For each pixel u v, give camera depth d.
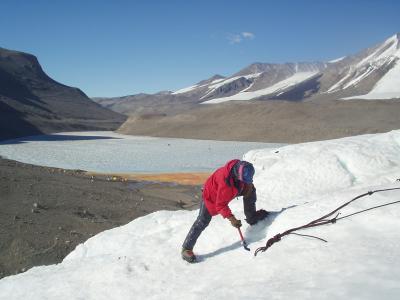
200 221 5.82
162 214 8.55
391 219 5.27
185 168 51.88
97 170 49.41
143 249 6.52
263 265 5.07
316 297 3.89
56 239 16.61
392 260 4.31
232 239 6.17
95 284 5.74
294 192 9.72
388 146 10.61
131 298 5.25
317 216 5.79
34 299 5.79
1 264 14.90
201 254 6.05
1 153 67.94
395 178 8.64
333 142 11.47
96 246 7.91
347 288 3.91
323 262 4.71
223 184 5.63
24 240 16.12
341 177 9.77
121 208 22.20
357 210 5.66
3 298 6.12
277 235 5.57
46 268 6.95
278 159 11.37
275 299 4.06
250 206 6.08
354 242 4.97
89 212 20.56
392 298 3.54
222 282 4.99
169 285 5.33
